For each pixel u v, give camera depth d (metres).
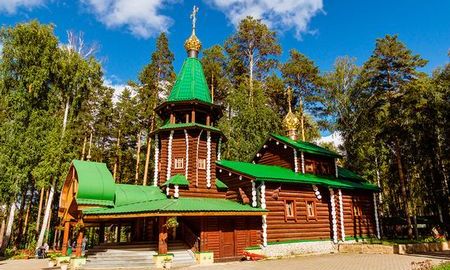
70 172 20.00
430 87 26.16
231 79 43.66
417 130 27.36
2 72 28.78
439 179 29.58
